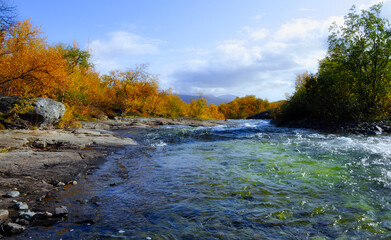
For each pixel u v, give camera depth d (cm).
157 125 2758
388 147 856
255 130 1711
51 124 1500
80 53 2091
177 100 4656
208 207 368
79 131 1442
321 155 745
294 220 320
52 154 765
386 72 1705
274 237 277
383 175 520
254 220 321
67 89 1994
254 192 434
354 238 273
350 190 435
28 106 1302
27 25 1502
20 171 560
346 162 646
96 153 866
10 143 873
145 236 280
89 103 2606
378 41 1733
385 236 277
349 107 1645
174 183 501
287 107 2264
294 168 598
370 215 333
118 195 430
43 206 375
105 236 280
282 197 407
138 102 3544
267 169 596
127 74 3469
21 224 306
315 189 444
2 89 1561
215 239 273
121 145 1087
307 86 2162
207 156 802
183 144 1144
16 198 401
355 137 1180
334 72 1959
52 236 280
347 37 1878
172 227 303
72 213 349
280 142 1066
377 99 1709
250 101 9638
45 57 1591
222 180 514
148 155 855
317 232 288
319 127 1689
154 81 3631
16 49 1482
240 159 729
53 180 514
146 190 457
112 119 2784
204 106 4997
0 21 1223
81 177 556
